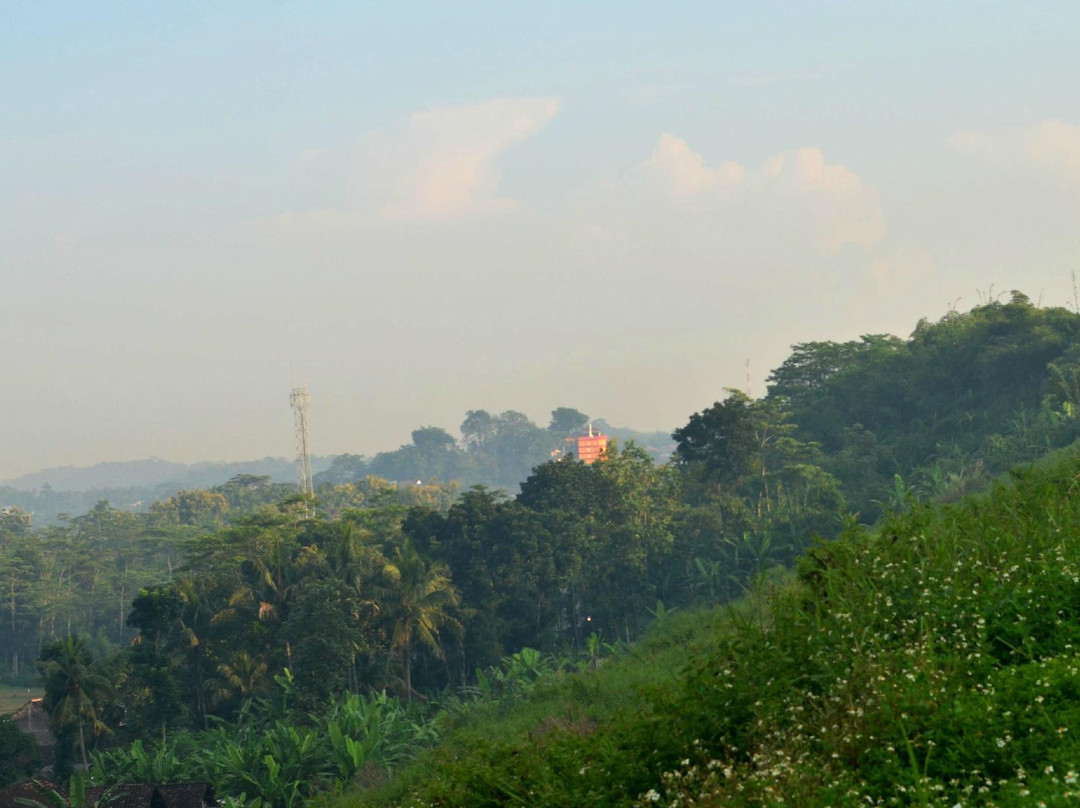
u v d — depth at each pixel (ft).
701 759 52.08
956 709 44.98
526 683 271.90
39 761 375.66
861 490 476.95
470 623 427.33
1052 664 47.98
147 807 252.21
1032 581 57.82
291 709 343.67
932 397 588.91
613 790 52.42
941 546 66.85
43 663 373.20
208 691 394.73
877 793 42.14
